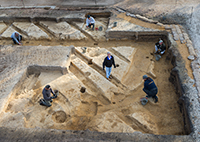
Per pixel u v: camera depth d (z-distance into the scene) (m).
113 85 7.61
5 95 6.75
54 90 7.17
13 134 5.42
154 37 9.99
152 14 11.10
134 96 7.46
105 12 11.89
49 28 11.22
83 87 7.54
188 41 8.66
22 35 11.23
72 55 9.24
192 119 5.61
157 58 8.89
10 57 8.55
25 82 7.87
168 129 6.16
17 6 13.45
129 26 10.30
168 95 7.33
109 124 6.11
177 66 7.50
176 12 11.01
